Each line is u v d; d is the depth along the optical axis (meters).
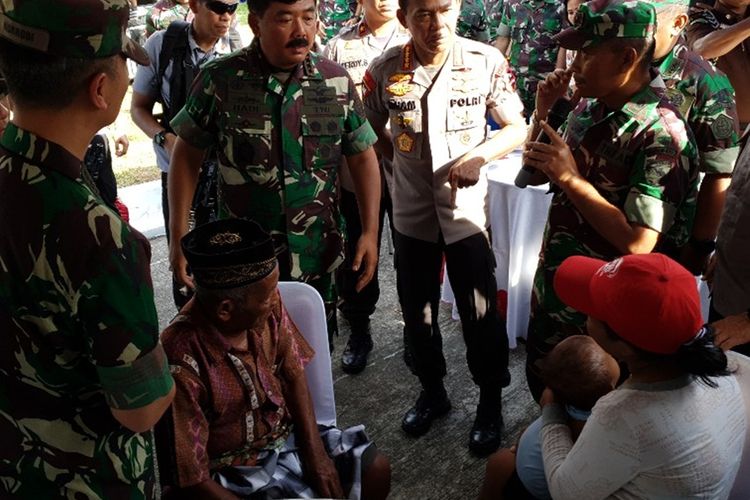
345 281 2.94
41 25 0.98
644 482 1.21
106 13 1.03
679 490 1.19
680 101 2.06
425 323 2.54
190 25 2.93
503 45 4.91
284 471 1.65
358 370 3.01
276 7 1.88
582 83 1.77
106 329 1.10
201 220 2.74
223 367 1.55
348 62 3.07
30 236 1.06
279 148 2.08
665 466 1.18
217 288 1.47
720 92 2.08
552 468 1.42
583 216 1.86
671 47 2.08
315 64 2.10
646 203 1.71
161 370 1.17
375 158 2.30
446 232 2.38
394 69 2.38
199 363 1.53
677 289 1.15
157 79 2.96
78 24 1.00
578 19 1.71
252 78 2.03
